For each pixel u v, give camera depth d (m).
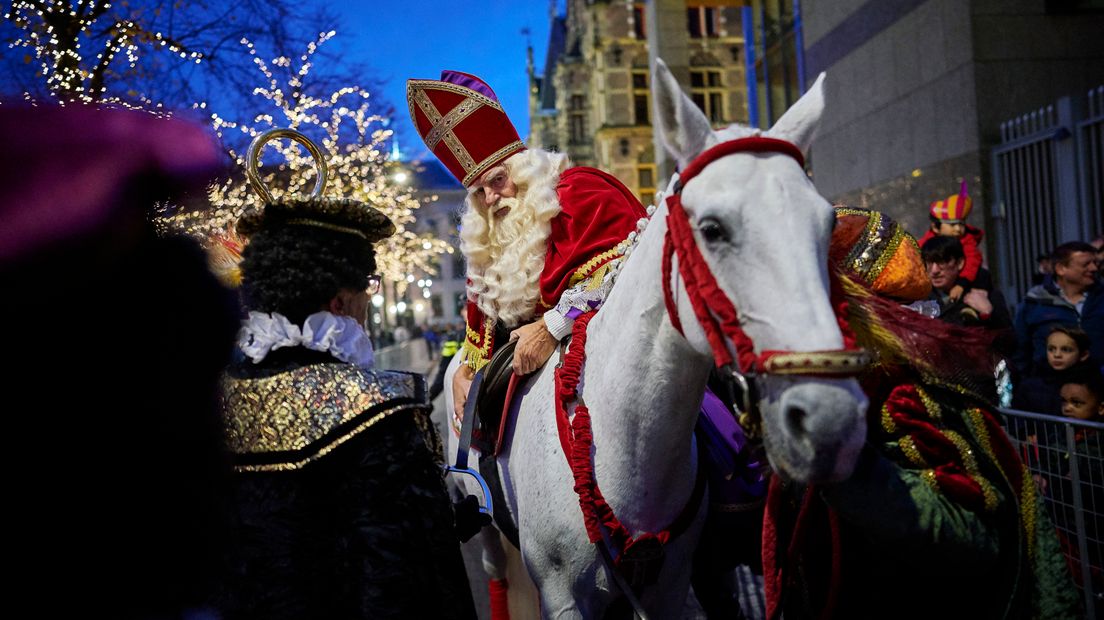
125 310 0.76
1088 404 3.53
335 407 1.46
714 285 1.43
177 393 0.80
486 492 2.07
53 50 6.09
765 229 1.36
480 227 2.78
